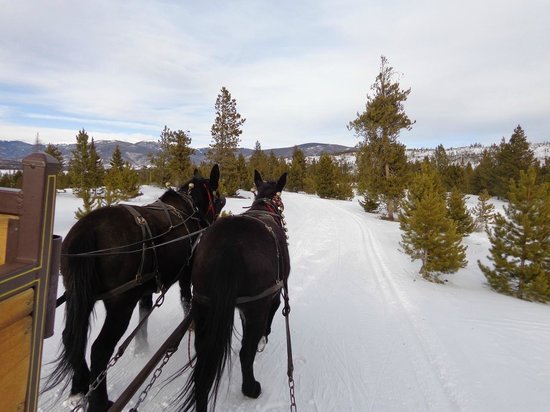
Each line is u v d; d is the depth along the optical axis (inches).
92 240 119.9
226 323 110.7
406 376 177.6
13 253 58.9
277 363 180.5
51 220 61.4
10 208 58.5
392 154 1076.5
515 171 1863.9
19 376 58.7
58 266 69.1
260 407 141.4
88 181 1226.6
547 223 425.7
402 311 280.1
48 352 175.3
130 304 130.3
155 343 190.7
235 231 130.6
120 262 123.9
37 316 60.9
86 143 1254.3
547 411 153.8
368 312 272.4
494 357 206.1
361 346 209.5
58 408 128.5
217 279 115.3
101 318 217.9
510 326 269.3
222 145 1680.6
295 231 674.2
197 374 108.7
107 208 135.5
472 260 623.2
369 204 1264.8
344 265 432.8
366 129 1123.9
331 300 295.4
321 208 1242.0
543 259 428.5
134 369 163.0
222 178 1638.8
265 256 127.8
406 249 461.1
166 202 174.4
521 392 168.4
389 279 388.2
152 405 138.4
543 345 233.1
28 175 58.0
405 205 595.8
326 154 2012.8
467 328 253.6
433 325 252.1
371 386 166.7
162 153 1824.6
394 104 1096.8
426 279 426.0
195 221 180.2
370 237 681.0
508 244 454.9
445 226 426.9
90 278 115.6
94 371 118.2
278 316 251.1
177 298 267.3
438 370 185.0
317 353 195.8
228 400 143.9
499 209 1384.1
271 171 2682.1
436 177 950.4
